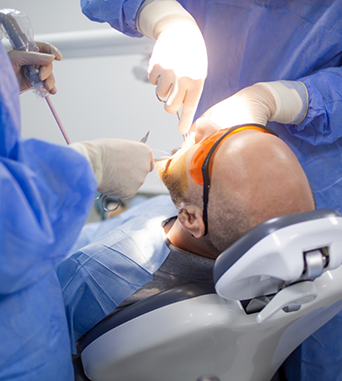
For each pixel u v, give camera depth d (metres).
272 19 0.91
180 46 0.76
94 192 0.47
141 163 0.60
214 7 0.94
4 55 0.43
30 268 0.44
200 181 0.66
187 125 0.81
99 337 0.63
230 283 0.49
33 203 0.41
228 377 0.66
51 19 1.52
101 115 1.58
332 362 0.96
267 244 0.45
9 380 0.50
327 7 0.88
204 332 0.55
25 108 1.58
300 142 0.97
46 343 0.56
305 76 0.95
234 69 1.00
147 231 0.81
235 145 0.62
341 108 0.86
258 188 0.58
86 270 0.77
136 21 0.91
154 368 0.62
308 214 0.47
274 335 0.62
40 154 0.44
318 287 0.57
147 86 1.50
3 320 0.49
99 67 1.50
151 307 0.59
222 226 0.63
